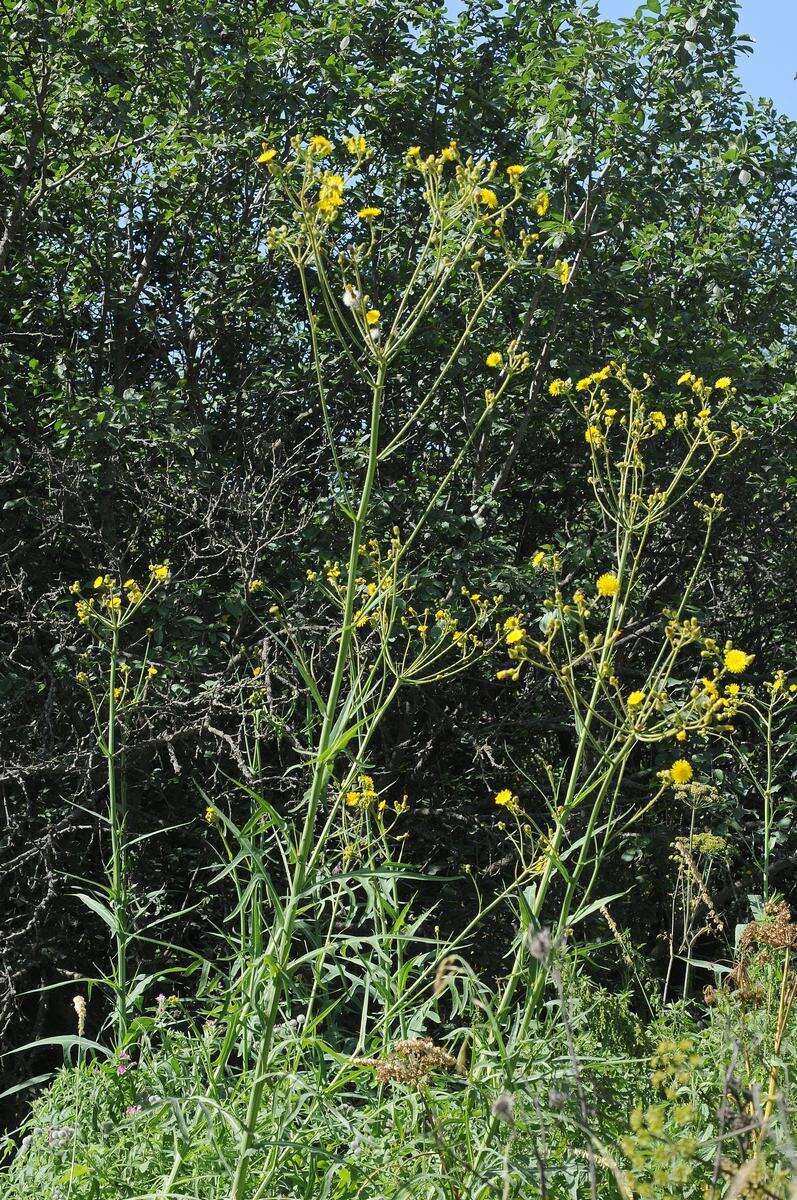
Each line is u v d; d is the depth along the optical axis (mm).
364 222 8141
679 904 7426
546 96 7547
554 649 7621
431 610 7191
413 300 8148
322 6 8492
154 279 8961
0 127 8320
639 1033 3262
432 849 7762
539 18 8414
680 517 8453
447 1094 2900
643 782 8070
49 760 6664
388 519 7551
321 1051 3010
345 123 8242
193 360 8578
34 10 7348
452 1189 2521
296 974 3518
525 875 2992
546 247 7844
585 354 8250
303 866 2598
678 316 8219
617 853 7516
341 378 8258
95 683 7172
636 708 2885
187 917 7547
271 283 8742
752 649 9133
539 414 8477
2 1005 6867
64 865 7480
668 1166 2254
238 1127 2475
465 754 8352
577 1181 2555
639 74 7742
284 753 7348
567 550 8109
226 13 7762
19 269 8094
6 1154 3539
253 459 8227
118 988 3473
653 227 8266
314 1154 2641
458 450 8430
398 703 7801
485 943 7352
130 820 7344
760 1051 2611
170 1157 2924
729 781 7492
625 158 7570
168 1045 3463
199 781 7430
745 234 9102
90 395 7555
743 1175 1720
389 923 3887
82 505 7254
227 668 6641
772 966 3402
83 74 7379
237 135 7973
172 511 7891
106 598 4262
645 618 8219
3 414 8023
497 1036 2592
